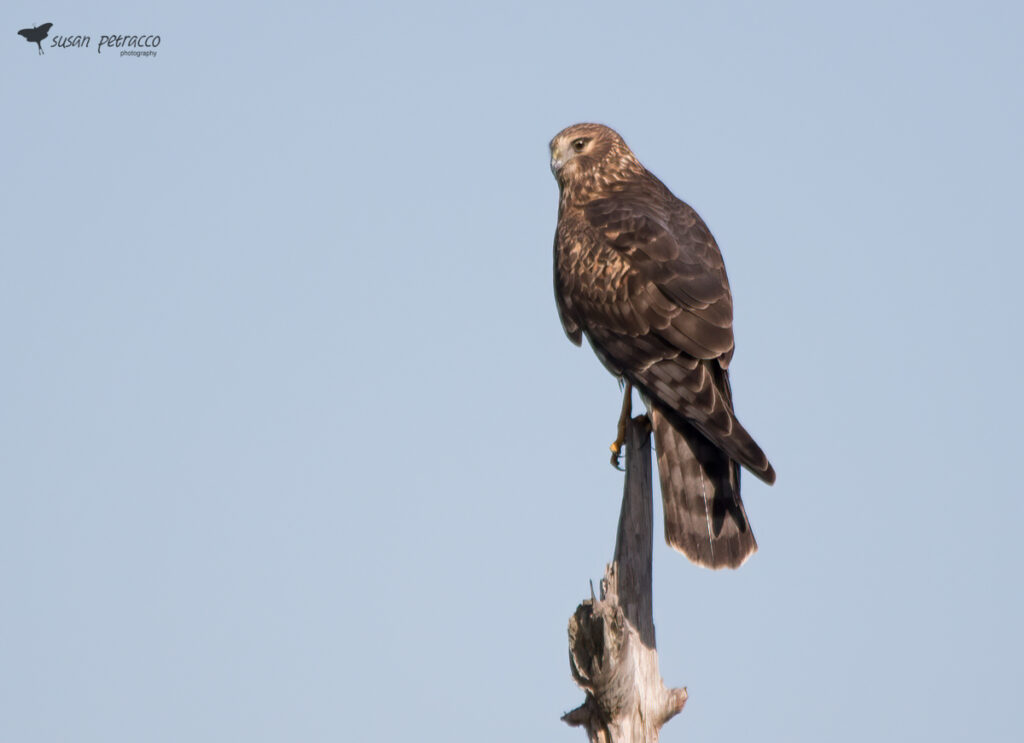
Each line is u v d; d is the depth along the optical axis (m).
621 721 9.53
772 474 10.24
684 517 10.84
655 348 11.66
